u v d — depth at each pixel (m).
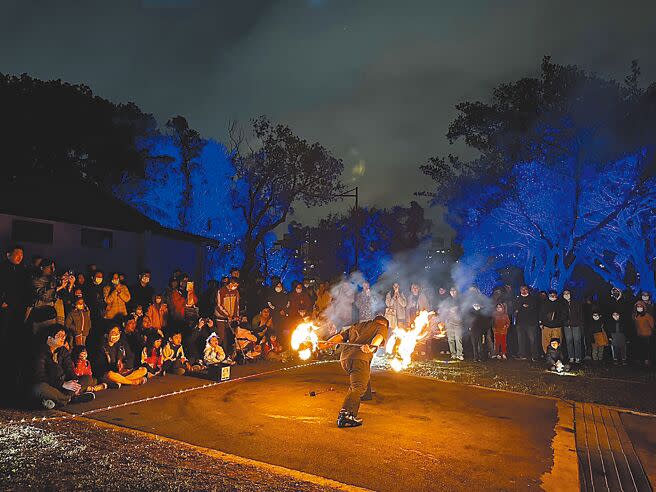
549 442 6.98
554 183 21.50
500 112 23.30
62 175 15.86
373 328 7.74
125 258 16.14
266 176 29.58
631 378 11.53
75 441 6.13
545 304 13.65
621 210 20.19
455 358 13.98
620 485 5.74
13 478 4.91
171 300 12.45
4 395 8.32
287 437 6.77
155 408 8.05
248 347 12.76
